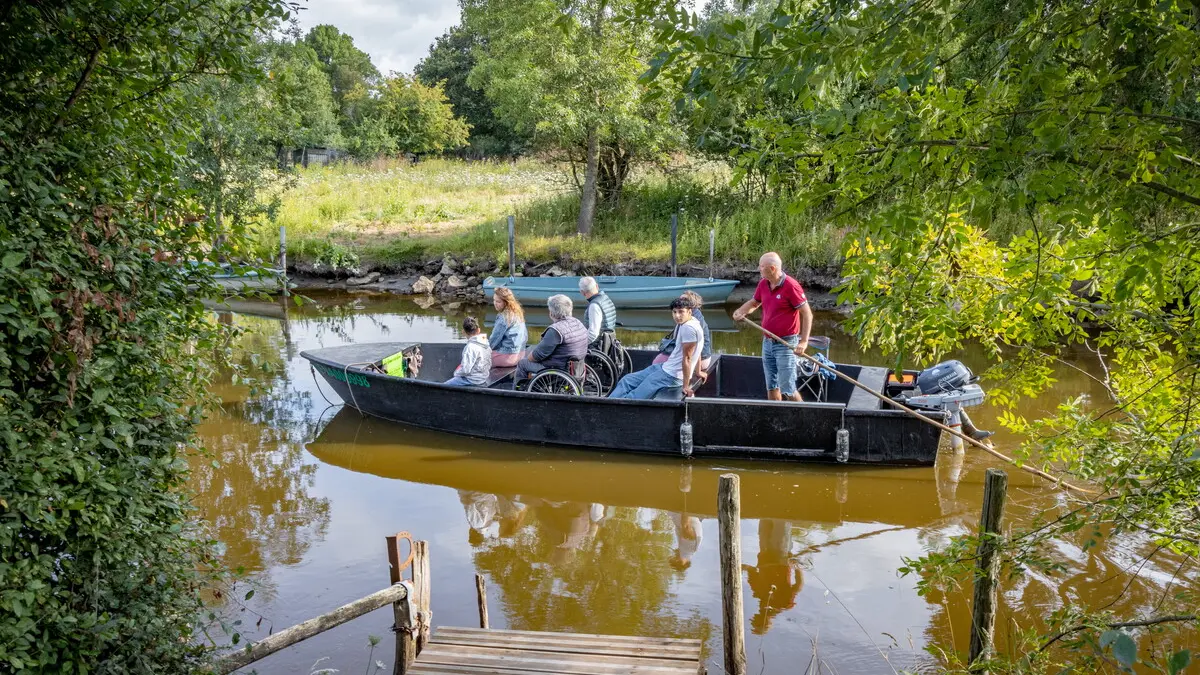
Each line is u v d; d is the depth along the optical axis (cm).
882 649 443
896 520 618
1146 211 233
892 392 783
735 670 416
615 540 592
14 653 260
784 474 721
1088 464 319
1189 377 315
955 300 340
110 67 319
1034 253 320
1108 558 516
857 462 738
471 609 490
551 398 787
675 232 1703
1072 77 236
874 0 232
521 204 2298
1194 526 266
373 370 901
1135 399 322
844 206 250
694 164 2144
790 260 1673
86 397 294
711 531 608
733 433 755
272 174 1991
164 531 326
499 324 902
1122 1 211
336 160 3444
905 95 243
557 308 839
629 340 1333
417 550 419
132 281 312
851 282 294
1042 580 494
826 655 438
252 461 759
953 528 600
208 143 1316
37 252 275
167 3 313
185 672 327
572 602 498
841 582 521
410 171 2997
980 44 256
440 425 844
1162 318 317
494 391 804
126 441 301
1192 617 249
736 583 414
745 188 1964
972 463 735
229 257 352
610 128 1967
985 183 230
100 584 296
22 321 263
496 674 387
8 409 273
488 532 605
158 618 312
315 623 380
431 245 2008
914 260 279
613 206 2103
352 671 422
